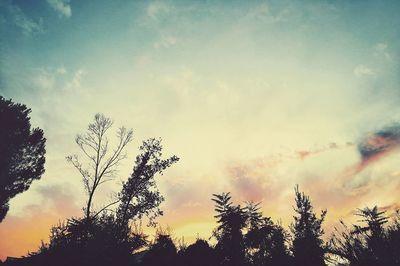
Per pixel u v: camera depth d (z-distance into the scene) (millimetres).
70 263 15805
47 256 15969
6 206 23562
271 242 18750
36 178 25531
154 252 18172
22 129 24688
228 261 18438
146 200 22328
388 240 6941
